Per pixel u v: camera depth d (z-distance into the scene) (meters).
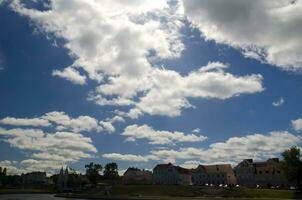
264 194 137.50
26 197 175.00
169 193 156.88
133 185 182.62
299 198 125.50
